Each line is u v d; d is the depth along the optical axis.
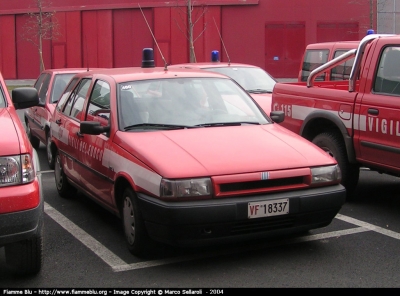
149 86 5.85
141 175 4.72
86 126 5.46
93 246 5.40
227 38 29.72
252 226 4.62
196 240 4.51
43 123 9.70
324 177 4.88
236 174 4.56
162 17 30.39
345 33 28.44
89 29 31.97
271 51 29.34
